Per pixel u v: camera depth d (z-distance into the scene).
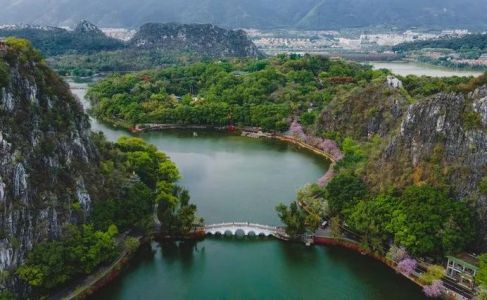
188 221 178.12
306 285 159.25
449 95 180.62
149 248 177.38
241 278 162.75
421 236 157.88
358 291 156.12
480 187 160.38
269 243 181.75
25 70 159.62
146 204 179.25
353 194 185.25
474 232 157.38
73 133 169.75
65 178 158.00
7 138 143.12
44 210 145.88
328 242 179.25
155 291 155.12
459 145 171.38
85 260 147.50
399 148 189.00
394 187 177.88
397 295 153.62
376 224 168.00
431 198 163.00
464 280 148.88
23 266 136.62
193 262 171.00
